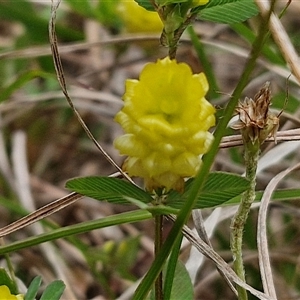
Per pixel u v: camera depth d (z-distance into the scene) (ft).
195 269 0.43
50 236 0.35
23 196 0.58
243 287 0.35
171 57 0.32
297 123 0.47
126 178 0.35
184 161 0.30
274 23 0.39
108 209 0.62
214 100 0.57
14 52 0.58
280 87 0.63
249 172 0.34
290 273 0.52
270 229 0.56
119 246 0.52
